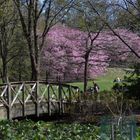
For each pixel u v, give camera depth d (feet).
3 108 58.03
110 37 96.78
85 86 90.99
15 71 121.19
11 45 107.96
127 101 56.39
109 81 132.57
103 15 76.79
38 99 64.80
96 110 62.39
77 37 105.40
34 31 82.38
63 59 110.01
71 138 31.68
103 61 97.96
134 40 96.22
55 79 114.93
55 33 109.60
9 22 93.86
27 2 81.00
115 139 24.73
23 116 61.31
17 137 32.24
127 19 71.92
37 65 82.58
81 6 85.15
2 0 83.46
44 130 35.24
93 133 33.32
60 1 86.58
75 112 64.90
